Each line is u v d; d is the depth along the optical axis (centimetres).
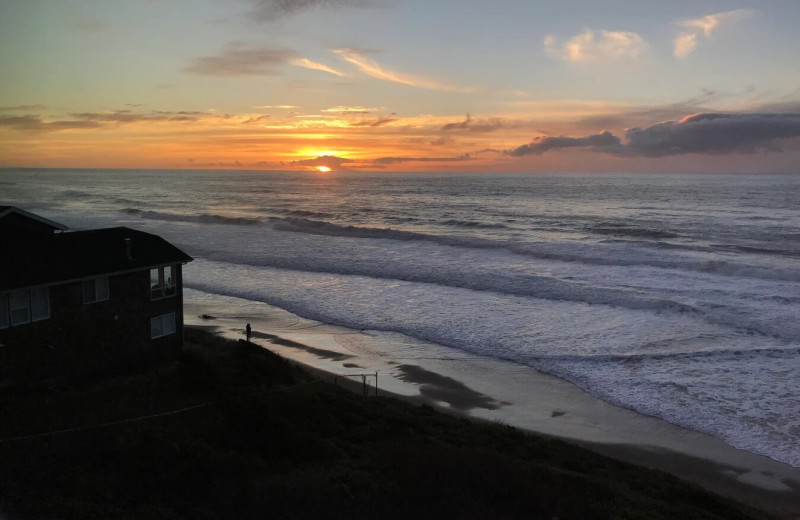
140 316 2478
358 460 1689
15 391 2036
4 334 2038
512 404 2461
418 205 12412
